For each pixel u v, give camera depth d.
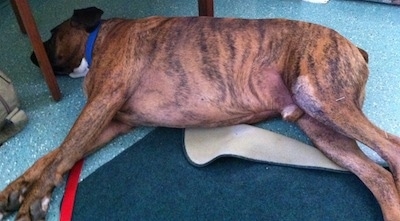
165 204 1.55
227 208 1.52
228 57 1.61
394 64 2.05
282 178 1.60
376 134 1.45
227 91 1.62
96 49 1.78
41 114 1.92
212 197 1.56
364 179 1.46
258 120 1.76
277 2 2.52
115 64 1.64
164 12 2.49
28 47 2.32
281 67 1.59
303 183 1.58
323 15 2.41
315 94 1.47
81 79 2.09
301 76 1.50
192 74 1.62
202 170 1.64
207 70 1.62
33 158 1.74
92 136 1.59
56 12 2.57
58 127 1.86
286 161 1.63
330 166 1.59
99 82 1.63
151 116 1.70
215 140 1.71
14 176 1.68
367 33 2.26
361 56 1.60
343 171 1.58
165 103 1.66
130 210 1.53
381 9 2.44
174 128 1.81
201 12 2.10
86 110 1.58
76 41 1.88
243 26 1.65
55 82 1.93
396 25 2.31
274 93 1.63
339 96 1.48
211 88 1.62
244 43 1.62
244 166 1.65
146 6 2.56
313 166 1.60
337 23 2.34
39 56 1.84
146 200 1.56
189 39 1.65
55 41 1.92
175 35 1.66
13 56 2.27
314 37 1.57
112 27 1.78
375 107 1.84
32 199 1.48
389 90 1.92
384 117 1.80
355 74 1.53
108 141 1.75
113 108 1.61
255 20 1.67
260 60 1.61
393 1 2.43
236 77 1.62
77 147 1.57
